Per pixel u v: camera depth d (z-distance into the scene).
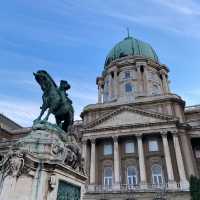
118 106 57.28
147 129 49.88
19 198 6.07
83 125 56.81
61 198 7.02
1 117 69.19
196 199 32.84
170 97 54.19
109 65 76.50
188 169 44.91
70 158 8.06
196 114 56.03
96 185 47.44
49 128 8.27
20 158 6.38
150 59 75.00
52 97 9.31
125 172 48.91
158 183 45.66
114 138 51.19
